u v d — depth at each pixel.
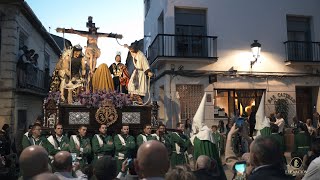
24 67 13.36
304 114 14.90
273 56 14.50
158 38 13.72
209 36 13.75
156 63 13.76
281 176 2.56
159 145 2.34
